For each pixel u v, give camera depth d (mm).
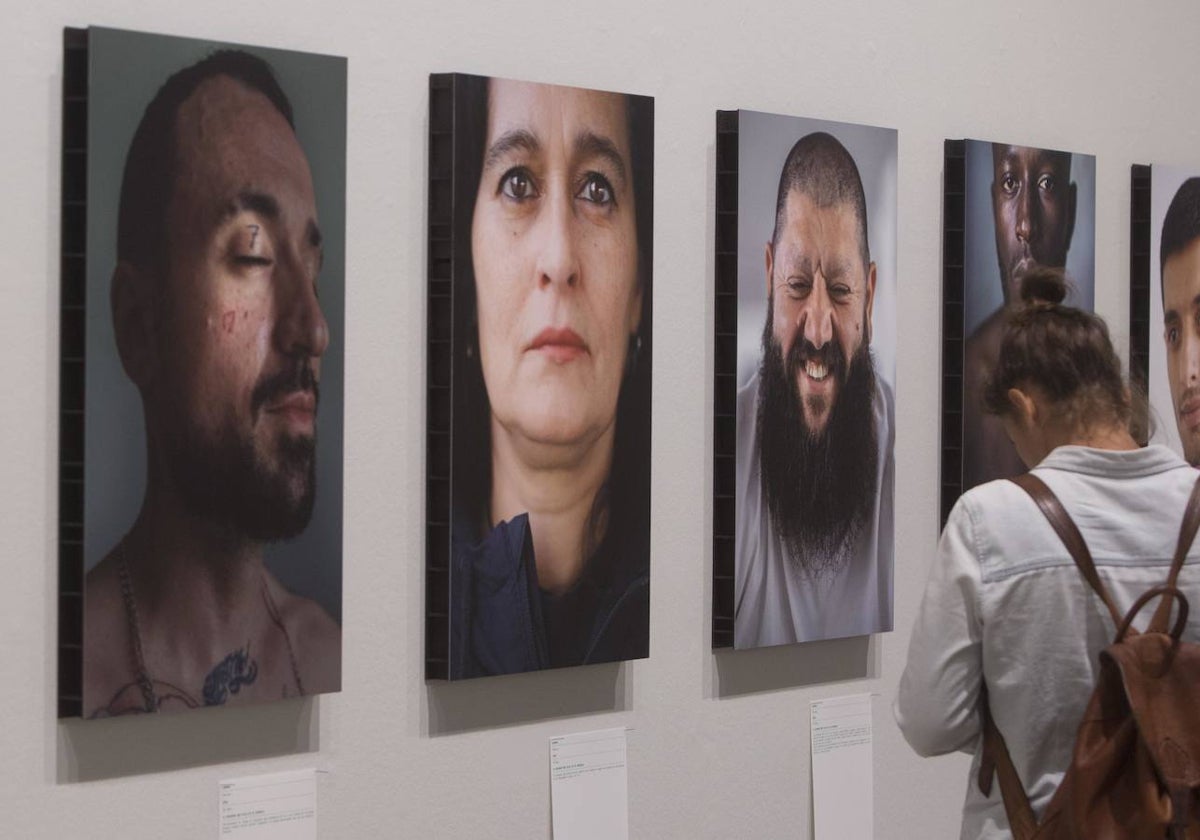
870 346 4582
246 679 3354
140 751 3283
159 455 3227
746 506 4301
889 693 4801
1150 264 5387
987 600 2945
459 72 3742
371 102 3615
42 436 3148
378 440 3646
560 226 3873
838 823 4660
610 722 4113
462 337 3697
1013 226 4961
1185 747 2814
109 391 3156
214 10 3359
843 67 4629
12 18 3090
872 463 4590
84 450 3131
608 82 4078
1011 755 2998
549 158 3854
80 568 3168
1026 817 2947
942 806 4957
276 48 3402
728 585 4316
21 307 3113
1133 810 2824
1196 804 2812
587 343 3932
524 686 3926
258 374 3363
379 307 3639
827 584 4488
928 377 4871
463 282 3697
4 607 3100
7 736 3109
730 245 4312
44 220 3139
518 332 3803
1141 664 2852
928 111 4855
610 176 3973
